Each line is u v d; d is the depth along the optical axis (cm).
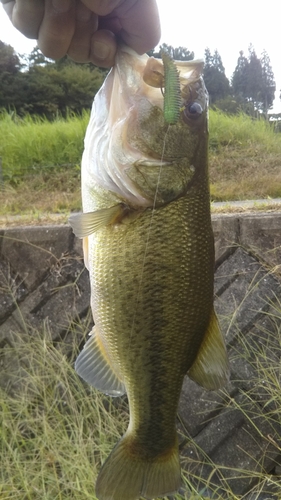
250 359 52
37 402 54
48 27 28
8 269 59
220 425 51
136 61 29
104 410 50
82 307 57
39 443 50
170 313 29
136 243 29
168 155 29
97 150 30
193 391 52
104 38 28
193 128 30
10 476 46
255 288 54
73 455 46
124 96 29
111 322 29
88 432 50
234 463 50
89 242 30
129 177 29
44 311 58
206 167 30
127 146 29
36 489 45
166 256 29
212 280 30
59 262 58
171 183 29
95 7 26
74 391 53
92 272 30
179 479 32
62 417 51
